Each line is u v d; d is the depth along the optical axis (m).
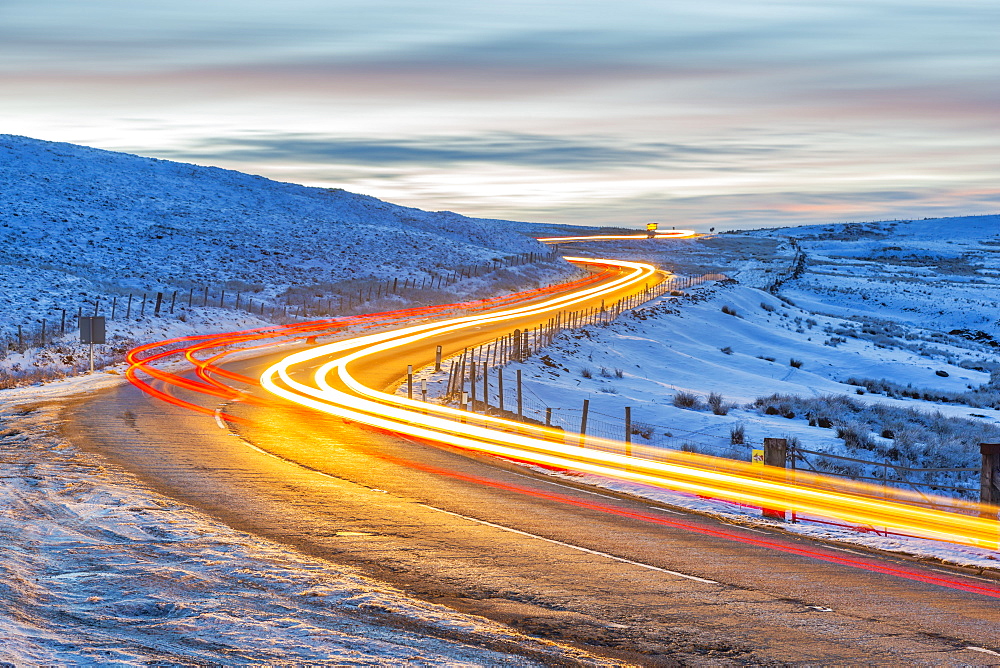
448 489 16.83
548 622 8.89
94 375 35.97
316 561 10.96
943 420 36.56
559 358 43.22
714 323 65.50
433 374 37.62
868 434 30.77
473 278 86.31
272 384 34.62
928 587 10.75
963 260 180.25
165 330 48.59
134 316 49.53
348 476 17.80
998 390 51.16
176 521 12.88
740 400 39.12
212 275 73.00
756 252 173.50
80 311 46.22
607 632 8.62
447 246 104.94
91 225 88.12
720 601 9.80
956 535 14.23
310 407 29.19
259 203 123.56
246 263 79.75
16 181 104.44
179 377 35.91
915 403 43.19
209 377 36.09
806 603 9.82
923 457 27.69
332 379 36.28
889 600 10.05
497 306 71.56
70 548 10.97
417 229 128.88
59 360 38.44
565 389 35.97
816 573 11.30
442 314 65.62
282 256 84.62
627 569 11.16
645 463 21.38
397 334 53.09
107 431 22.53
